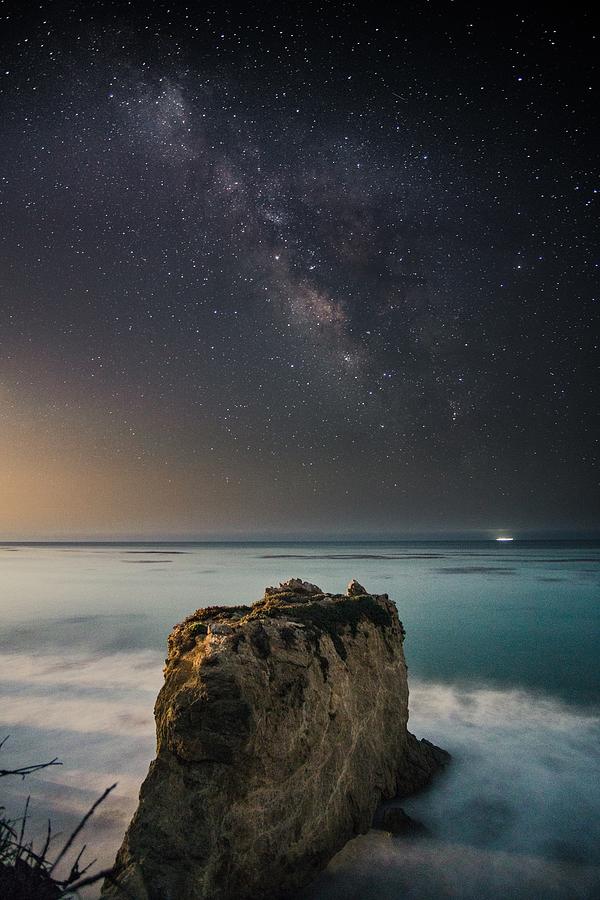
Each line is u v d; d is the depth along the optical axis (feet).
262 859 17.92
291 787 19.27
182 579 151.43
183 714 17.89
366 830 22.41
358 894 19.30
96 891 18.47
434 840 22.44
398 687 27.91
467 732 36.06
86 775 28.45
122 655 57.82
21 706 40.19
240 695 18.04
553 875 20.51
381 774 24.73
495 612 88.63
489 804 25.82
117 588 126.82
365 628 26.89
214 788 17.16
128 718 37.45
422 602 101.45
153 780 18.02
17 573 179.63
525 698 43.93
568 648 62.23
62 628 74.33
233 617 25.02
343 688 23.22
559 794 26.96
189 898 15.71
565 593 114.93
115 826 23.25
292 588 30.37
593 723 37.91
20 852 13.76
